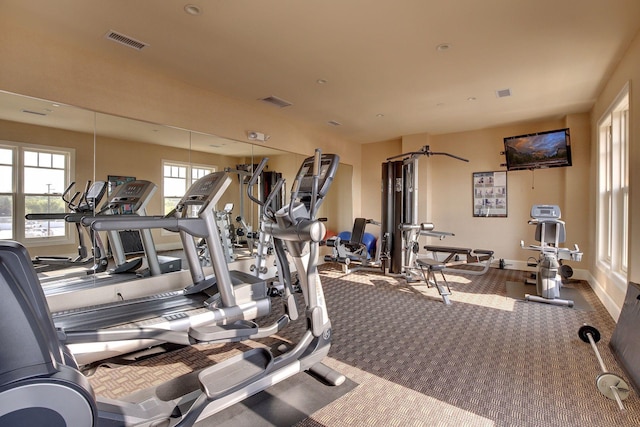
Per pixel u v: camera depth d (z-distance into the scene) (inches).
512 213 241.1
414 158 210.1
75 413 46.3
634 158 115.5
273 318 140.2
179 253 159.0
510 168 231.3
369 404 79.0
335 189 276.5
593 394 83.0
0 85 105.8
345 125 235.3
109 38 116.3
